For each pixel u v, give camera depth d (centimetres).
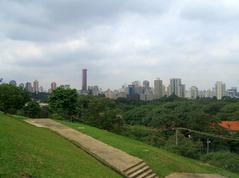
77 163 2423
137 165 3203
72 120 6209
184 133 8481
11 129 2655
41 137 2941
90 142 3741
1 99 5953
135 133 7100
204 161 5931
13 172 1645
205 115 9031
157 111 10331
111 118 6781
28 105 6284
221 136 8062
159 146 6228
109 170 2738
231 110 11862
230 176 4266
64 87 6581
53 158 2231
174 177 3406
